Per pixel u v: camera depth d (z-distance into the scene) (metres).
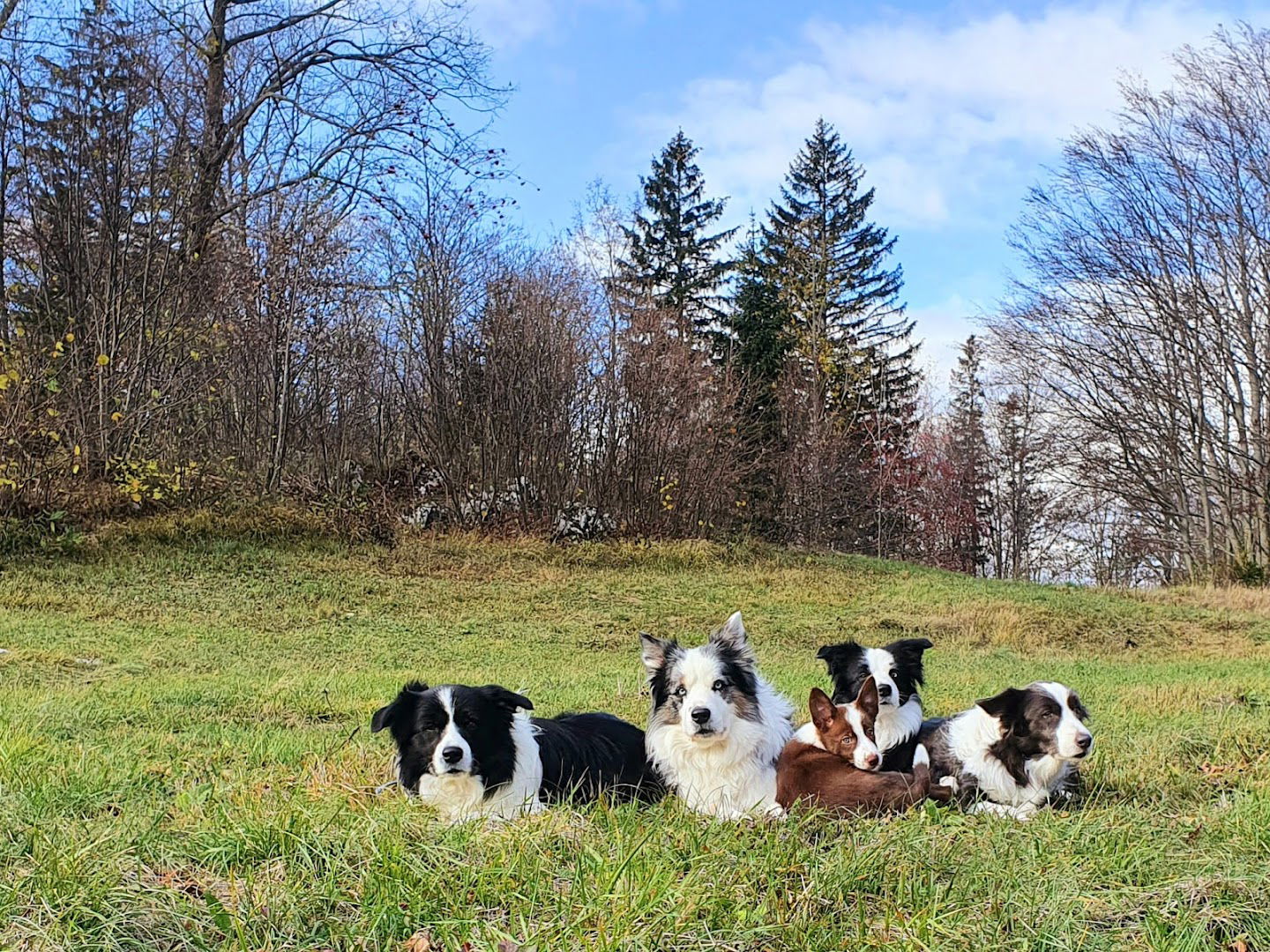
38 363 20.27
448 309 26.70
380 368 27.28
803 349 45.66
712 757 6.05
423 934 3.91
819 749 5.95
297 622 16.81
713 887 4.25
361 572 20.41
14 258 22.52
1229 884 4.39
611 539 25.80
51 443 19.81
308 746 7.69
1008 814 5.56
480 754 5.70
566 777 6.15
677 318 31.47
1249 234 32.88
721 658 6.21
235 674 12.66
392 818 4.87
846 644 7.11
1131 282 33.81
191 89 25.48
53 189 22.52
